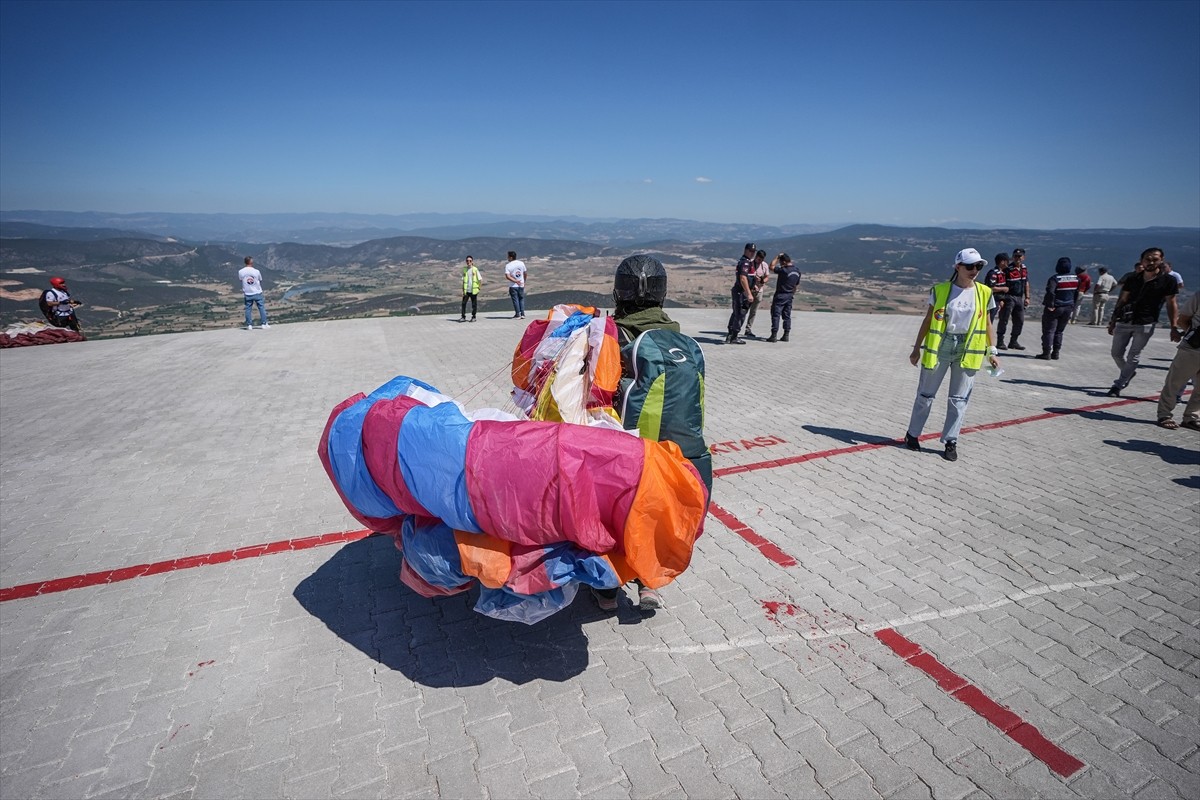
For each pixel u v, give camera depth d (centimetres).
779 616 331
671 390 268
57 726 261
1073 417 707
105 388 892
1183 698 269
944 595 349
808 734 251
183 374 979
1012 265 1141
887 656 298
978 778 229
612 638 317
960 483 511
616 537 247
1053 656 296
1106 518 445
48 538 432
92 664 300
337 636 321
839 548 403
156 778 234
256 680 288
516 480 239
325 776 234
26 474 555
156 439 649
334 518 460
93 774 236
